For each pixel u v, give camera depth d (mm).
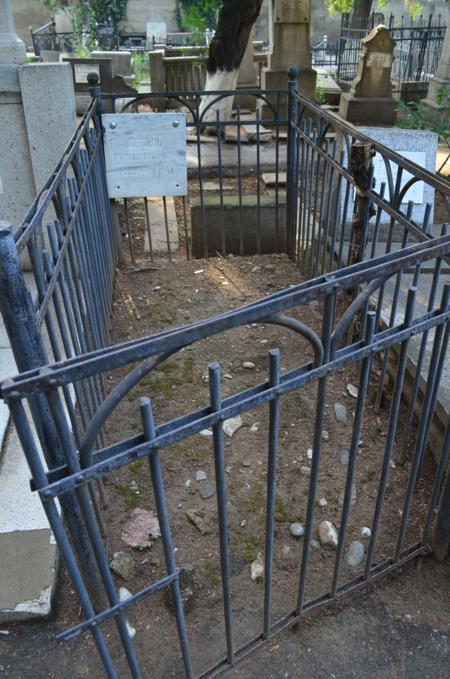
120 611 1364
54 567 2053
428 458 2611
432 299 2057
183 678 1817
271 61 8406
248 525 2334
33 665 1859
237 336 3596
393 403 1658
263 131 7711
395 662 1873
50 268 1712
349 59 15406
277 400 1340
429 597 2078
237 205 4680
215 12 9867
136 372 1146
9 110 3846
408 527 2322
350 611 2025
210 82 7492
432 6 18656
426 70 13562
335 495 2465
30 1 22844
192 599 2043
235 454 2689
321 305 3830
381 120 9188
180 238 5348
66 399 1728
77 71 8344
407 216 2605
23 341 1386
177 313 3893
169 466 2613
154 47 18203
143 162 4141
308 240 4176
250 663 1864
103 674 1834
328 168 3586
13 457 2541
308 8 8102
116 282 4277
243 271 4531
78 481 1125
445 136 7094
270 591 1696
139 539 2238
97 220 3281
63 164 2195
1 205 4141
